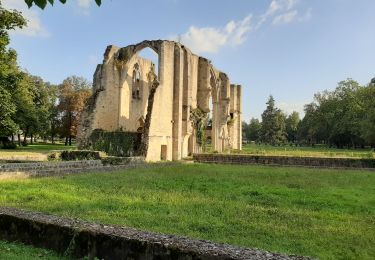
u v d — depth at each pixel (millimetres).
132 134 34406
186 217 9758
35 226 6824
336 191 15758
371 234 8609
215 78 48375
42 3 4254
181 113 38938
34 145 65625
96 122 35781
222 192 14641
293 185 17562
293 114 130875
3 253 6160
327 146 96688
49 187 14852
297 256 5176
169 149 37406
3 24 23344
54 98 64500
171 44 37531
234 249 5414
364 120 54531
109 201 11859
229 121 53219
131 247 5809
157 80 35688
